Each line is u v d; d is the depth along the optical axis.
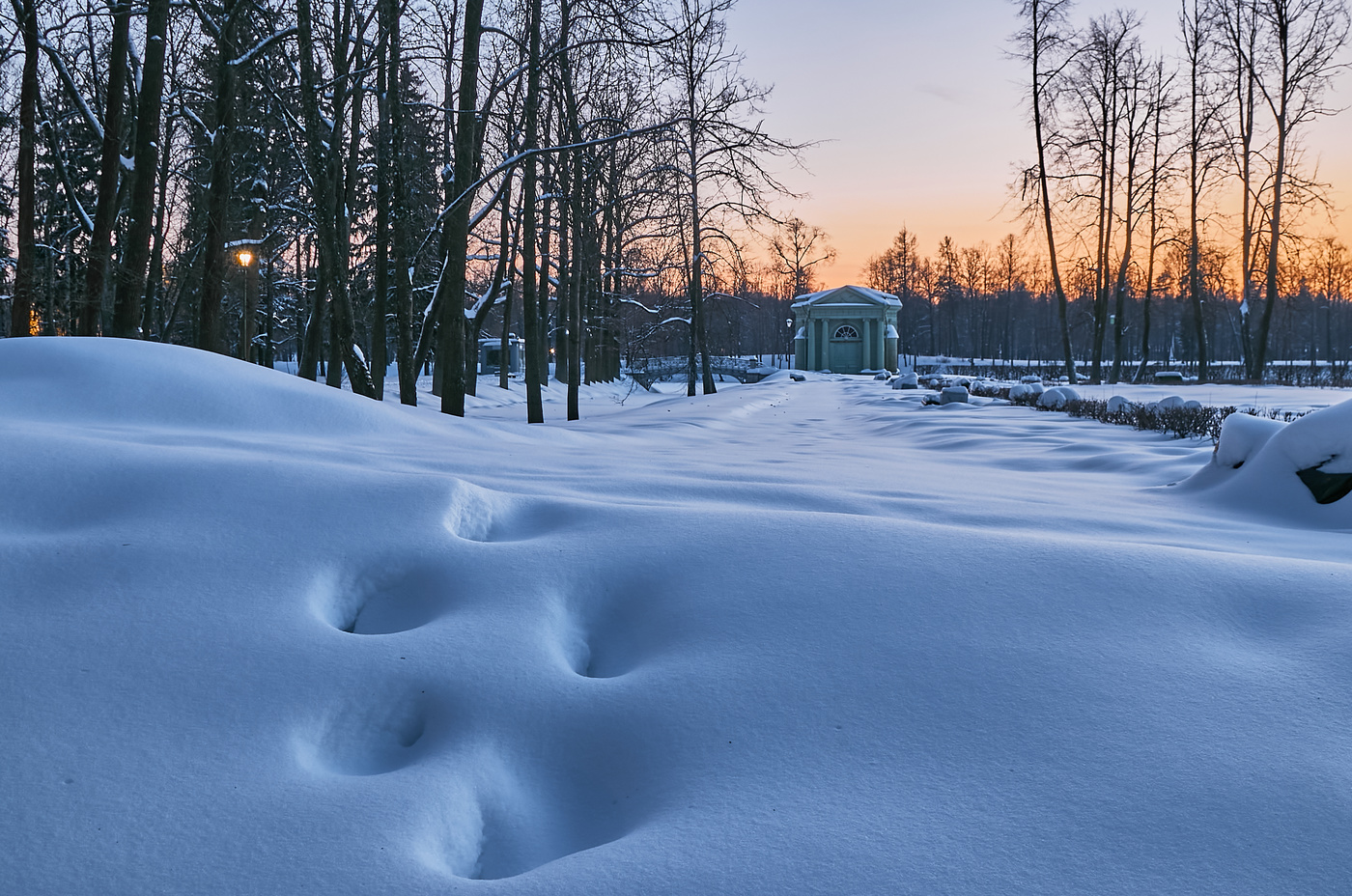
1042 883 1.92
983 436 14.79
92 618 2.91
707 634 3.12
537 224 24.92
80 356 7.37
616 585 3.53
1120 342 36.97
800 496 5.52
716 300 40.81
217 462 4.29
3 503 3.77
